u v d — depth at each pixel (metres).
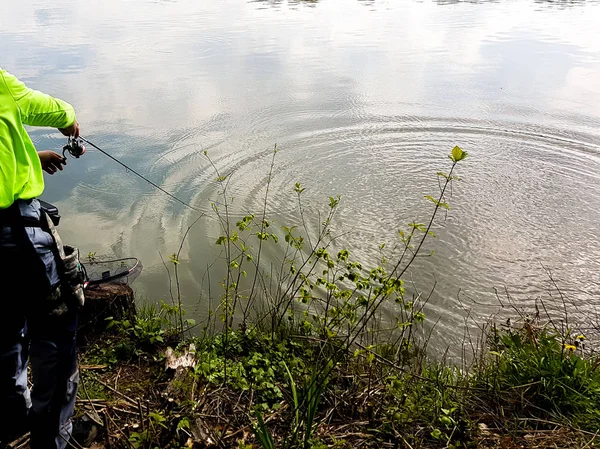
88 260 5.53
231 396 3.31
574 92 11.62
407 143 9.55
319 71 13.26
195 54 14.61
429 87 12.09
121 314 4.24
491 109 10.86
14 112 2.11
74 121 2.49
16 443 2.85
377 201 7.55
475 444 2.95
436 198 7.63
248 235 6.56
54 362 2.39
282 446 2.82
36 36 16.81
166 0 25.25
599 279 5.80
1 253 2.09
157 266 5.91
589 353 4.48
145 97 11.23
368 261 6.13
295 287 5.56
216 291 5.52
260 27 18.25
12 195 2.08
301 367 3.62
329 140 9.57
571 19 18.92
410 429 3.06
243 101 11.16
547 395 3.43
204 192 7.65
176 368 3.47
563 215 7.18
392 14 20.62
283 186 7.94
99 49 15.12
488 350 4.46
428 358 4.64
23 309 2.21
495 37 16.53
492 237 6.65
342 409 3.27
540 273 5.93
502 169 8.60
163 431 2.94
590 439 2.97
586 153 9.05
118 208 7.16
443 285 5.71
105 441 2.84
